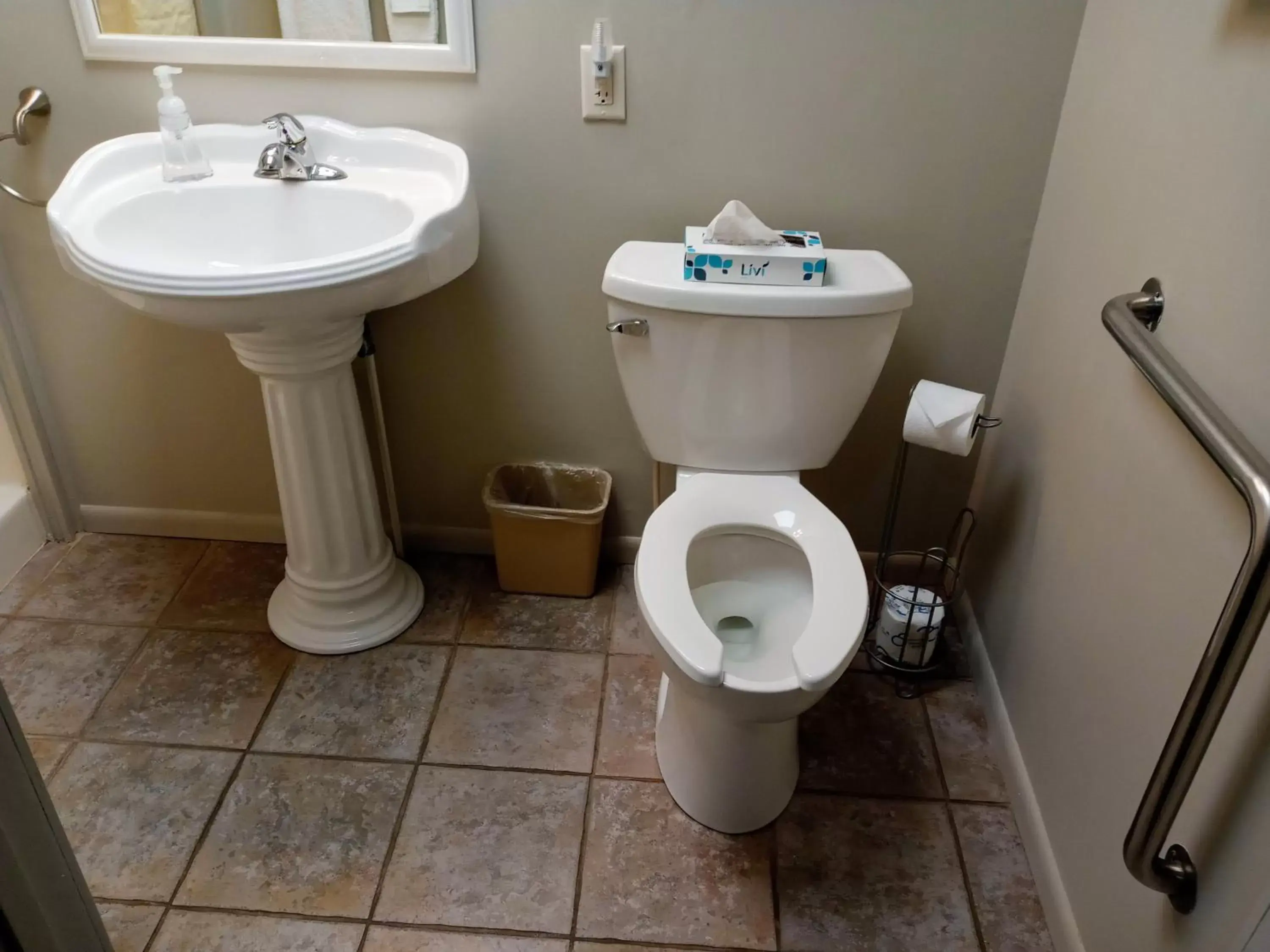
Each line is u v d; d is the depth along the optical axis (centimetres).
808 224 157
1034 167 148
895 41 141
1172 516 100
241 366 178
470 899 131
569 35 143
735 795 137
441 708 161
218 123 153
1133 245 116
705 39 142
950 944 127
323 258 124
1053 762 131
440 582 190
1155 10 114
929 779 151
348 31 145
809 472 181
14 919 92
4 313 171
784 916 130
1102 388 122
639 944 126
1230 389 90
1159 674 101
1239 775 86
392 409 182
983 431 174
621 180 155
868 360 143
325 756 151
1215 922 87
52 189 161
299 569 171
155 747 152
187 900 130
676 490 151
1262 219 87
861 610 124
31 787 91
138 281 117
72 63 149
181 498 196
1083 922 118
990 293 160
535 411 180
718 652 116
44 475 188
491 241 162
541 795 146
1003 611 157
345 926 127
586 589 185
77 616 178
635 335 143
